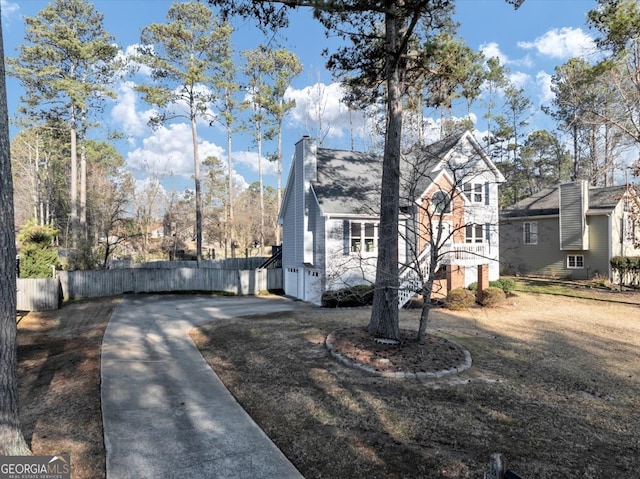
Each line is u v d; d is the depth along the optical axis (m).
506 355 9.18
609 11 13.98
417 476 4.29
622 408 6.37
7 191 4.17
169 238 42.41
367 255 17.86
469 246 17.25
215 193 54.75
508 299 17.16
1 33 4.15
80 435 5.30
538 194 29.06
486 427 5.54
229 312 15.16
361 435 5.25
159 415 5.90
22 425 5.57
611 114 18.28
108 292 20.09
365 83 11.51
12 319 4.19
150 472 4.36
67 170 47.44
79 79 26.25
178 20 26.19
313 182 18.53
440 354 8.56
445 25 10.28
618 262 21.19
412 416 5.82
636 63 15.69
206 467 4.46
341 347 8.95
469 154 19.33
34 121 26.62
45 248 17.94
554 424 5.71
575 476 4.38
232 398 6.59
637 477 4.39
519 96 36.34
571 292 19.27
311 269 18.64
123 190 37.34
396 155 9.67
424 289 8.98
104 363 8.55
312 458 4.68
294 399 6.46
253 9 8.34
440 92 11.81
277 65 33.72
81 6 25.14
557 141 39.06
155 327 12.50
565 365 8.52
